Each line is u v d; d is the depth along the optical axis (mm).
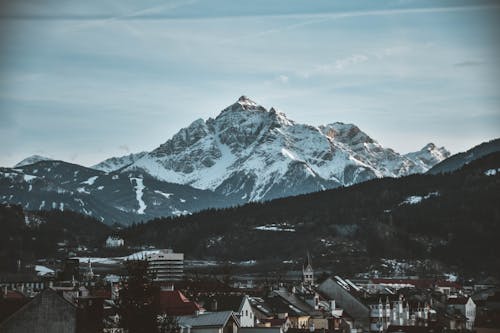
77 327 161625
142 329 176375
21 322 159750
